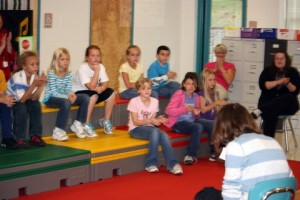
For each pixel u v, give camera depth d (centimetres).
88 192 474
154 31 800
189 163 590
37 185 466
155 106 579
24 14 615
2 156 476
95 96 579
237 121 312
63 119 548
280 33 764
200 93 630
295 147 703
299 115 771
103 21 717
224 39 798
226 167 305
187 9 847
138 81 575
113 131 611
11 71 603
